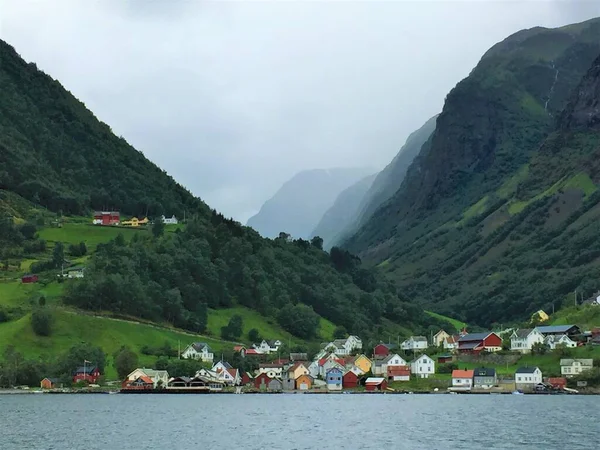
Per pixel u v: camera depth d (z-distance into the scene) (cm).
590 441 17100
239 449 16500
